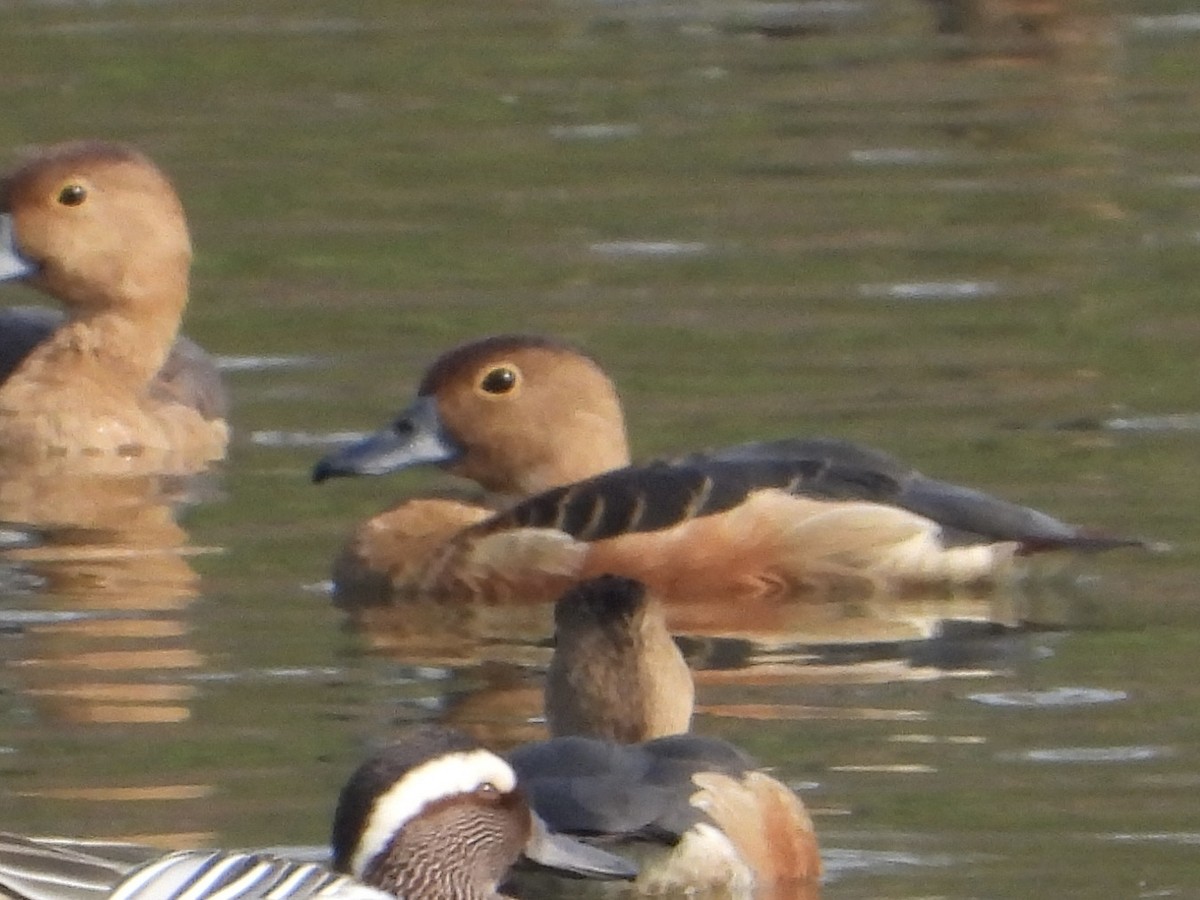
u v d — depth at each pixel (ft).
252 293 69.46
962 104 85.35
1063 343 63.82
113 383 63.36
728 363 63.05
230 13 95.86
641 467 53.98
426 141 82.02
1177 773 41.75
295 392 62.95
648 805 37.29
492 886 35.68
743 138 82.02
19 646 48.03
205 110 84.69
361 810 35.22
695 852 37.52
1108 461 56.39
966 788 41.34
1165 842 39.09
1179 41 92.32
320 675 46.98
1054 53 90.99
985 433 58.23
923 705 45.27
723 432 58.34
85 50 90.58
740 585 52.65
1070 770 41.98
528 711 45.24
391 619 51.08
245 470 59.52
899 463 54.19
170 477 59.82
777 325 65.62
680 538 52.75
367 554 53.06
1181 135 81.61
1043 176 77.92
